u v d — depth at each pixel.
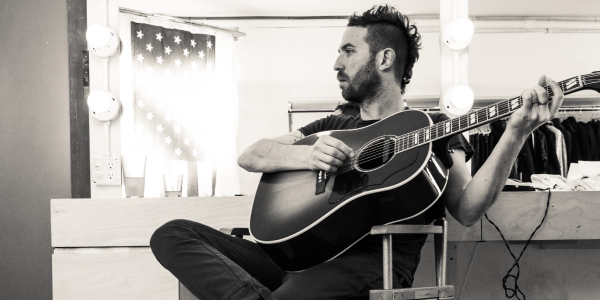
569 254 2.48
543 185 2.59
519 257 2.29
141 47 3.90
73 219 2.05
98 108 2.45
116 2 2.57
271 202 1.51
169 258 1.28
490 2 3.82
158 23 4.05
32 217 2.90
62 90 2.91
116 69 2.55
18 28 2.94
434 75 3.99
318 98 4.28
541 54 3.99
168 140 3.92
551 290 2.47
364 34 1.66
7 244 2.91
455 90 2.49
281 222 1.44
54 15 2.92
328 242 1.37
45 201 2.90
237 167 4.19
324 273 1.30
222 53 4.23
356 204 1.32
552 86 1.13
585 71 3.97
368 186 1.32
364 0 4.03
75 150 2.69
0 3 2.95
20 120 2.93
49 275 2.88
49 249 2.88
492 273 2.48
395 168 1.31
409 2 3.83
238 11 4.29
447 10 2.57
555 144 3.63
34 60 2.92
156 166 3.99
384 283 1.25
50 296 2.87
